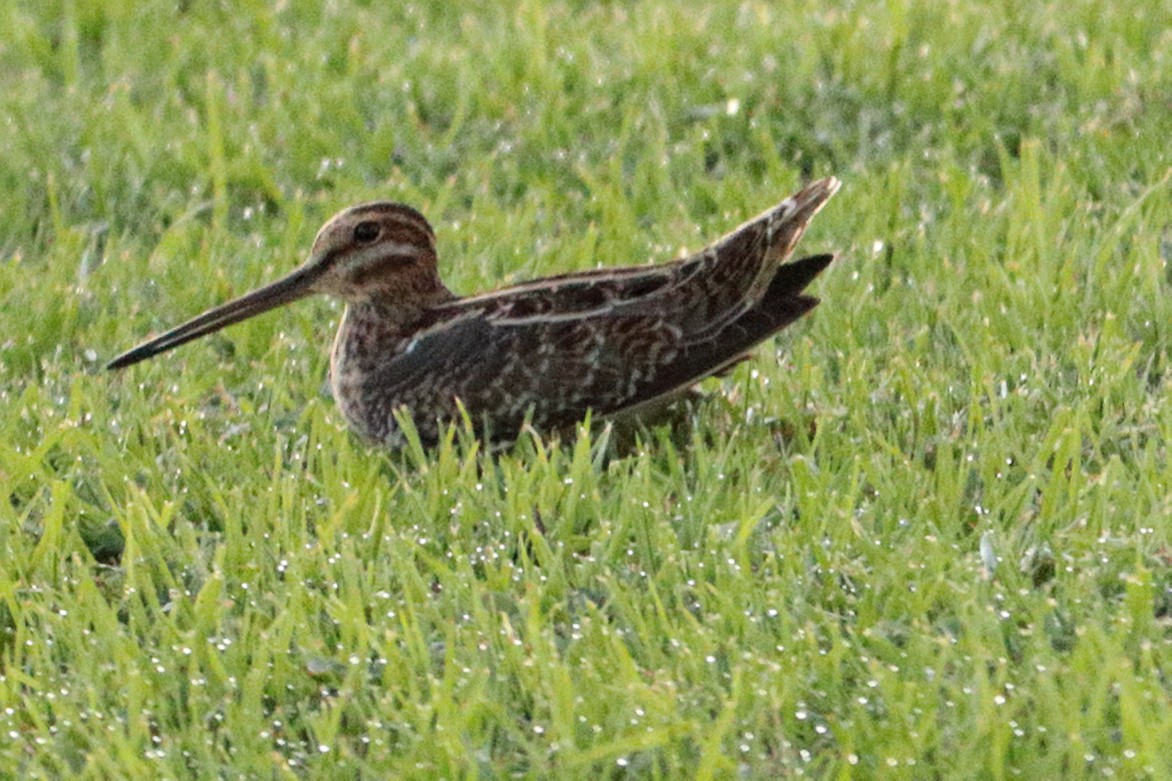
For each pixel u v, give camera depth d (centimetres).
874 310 1256
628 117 1559
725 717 796
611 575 930
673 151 1536
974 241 1322
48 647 915
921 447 1090
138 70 1762
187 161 1552
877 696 852
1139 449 1077
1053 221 1343
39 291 1329
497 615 923
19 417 1135
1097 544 952
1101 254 1274
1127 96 1540
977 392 1135
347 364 1150
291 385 1223
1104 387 1114
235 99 1673
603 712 844
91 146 1571
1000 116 1550
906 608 916
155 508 1055
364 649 894
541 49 1673
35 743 853
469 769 803
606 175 1525
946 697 856
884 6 1730
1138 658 870
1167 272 1300
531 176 1516
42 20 1900
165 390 1201
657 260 1358
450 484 1049
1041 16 1684
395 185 1497
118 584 988
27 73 1744
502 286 1230
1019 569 954
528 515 1000
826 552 964
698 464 1066
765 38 1672
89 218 1513
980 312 1237
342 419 1166
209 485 1038
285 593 947
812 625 895
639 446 1079
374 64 1722
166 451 1112
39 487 1077
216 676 892
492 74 1688
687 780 802
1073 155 1449
